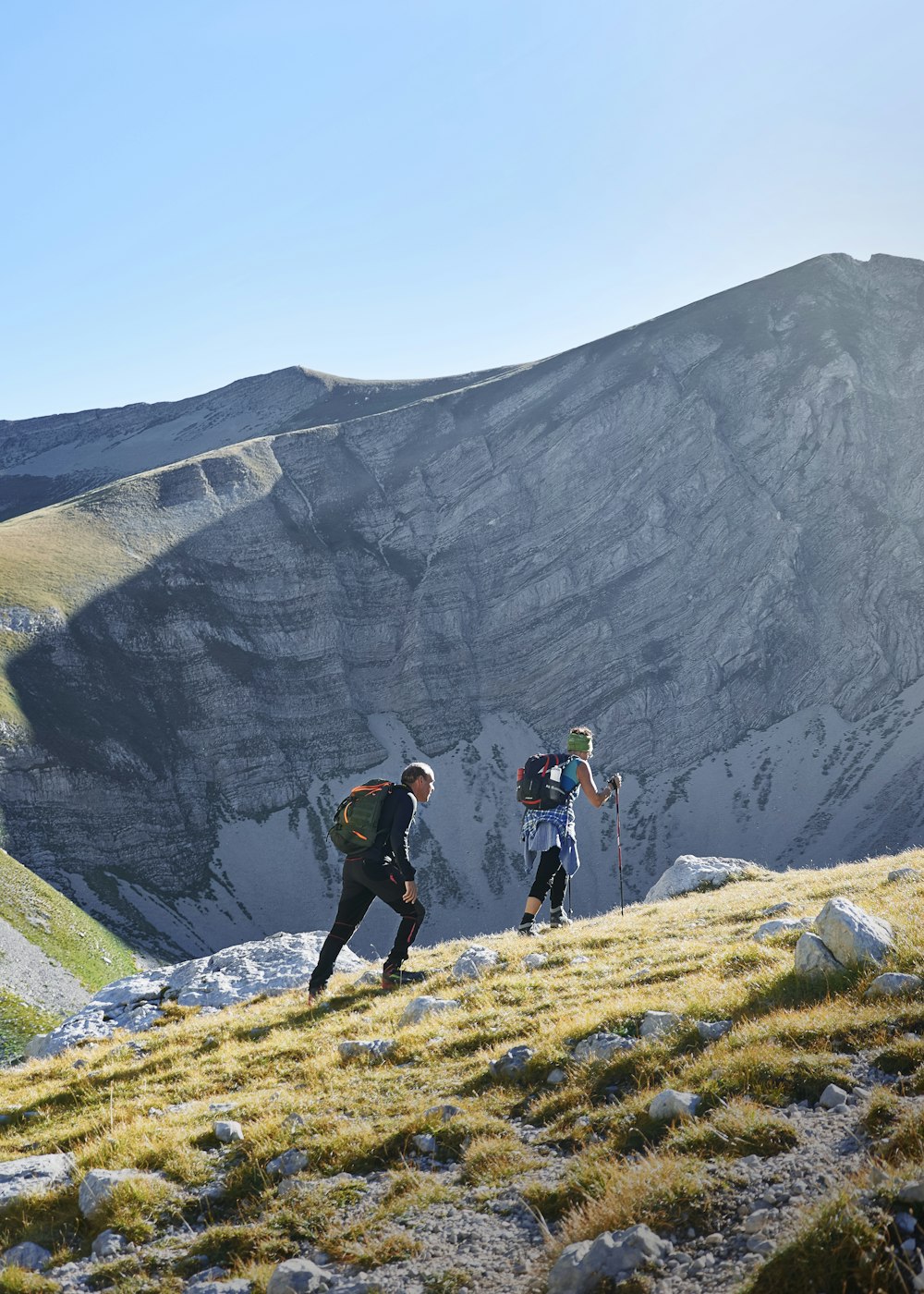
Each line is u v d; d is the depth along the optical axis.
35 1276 6.16
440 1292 5.05
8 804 178.62
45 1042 17.58
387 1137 7.21
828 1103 5.98
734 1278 4.46
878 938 8.54
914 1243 4.26
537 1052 8.35
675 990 9.67
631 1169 5.58
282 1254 5.95
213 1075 10.73
